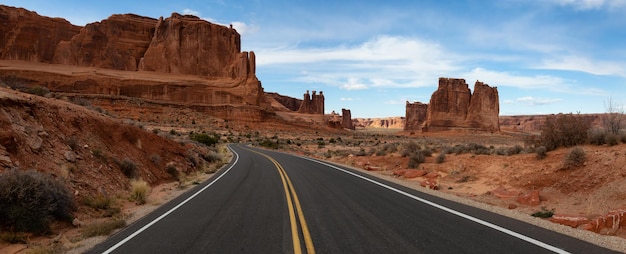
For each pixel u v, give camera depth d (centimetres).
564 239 614
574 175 997
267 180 1589
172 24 13800
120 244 634
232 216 852
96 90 11019
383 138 12000
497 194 1070
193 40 13900
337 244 606
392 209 906
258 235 671
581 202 862
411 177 1633
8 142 918
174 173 1789
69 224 804
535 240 609
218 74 14000
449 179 1449
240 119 12112
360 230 699
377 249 575
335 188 1306
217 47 14162
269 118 12888
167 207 1005
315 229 711
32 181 739
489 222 750
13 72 10262
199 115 11581
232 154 3850
